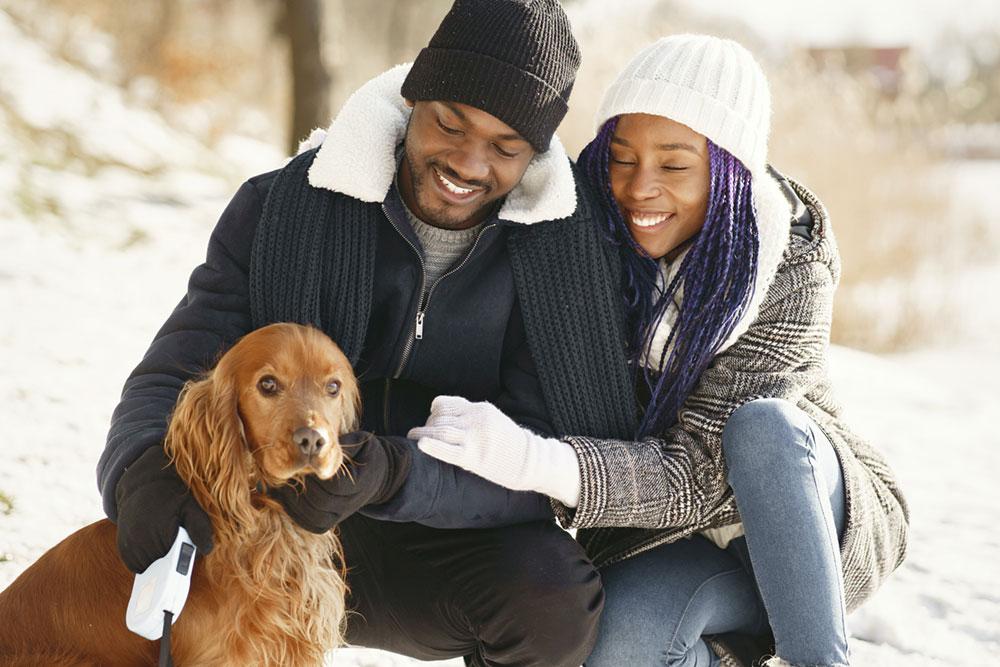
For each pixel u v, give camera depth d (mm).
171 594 1910
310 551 2221
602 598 2352
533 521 2393
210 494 2059
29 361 4816
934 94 12336
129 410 2250
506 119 2293
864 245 10266
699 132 2400
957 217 11836
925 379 8086
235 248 2469
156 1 14609
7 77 9836
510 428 2246
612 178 2559
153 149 10125
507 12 2307
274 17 14352
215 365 2355
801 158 10273
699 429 2414
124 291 6320
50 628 2107
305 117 11609
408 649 2527
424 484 2180
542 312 2496
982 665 3355
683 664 2439
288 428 1920
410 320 2496
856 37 36250
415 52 20906
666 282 2562
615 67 10203
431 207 2400
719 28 26453
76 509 3455
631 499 2320
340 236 2436
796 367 2480
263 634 2135
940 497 5086
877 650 3367
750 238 2434
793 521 2229
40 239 6906
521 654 2289
